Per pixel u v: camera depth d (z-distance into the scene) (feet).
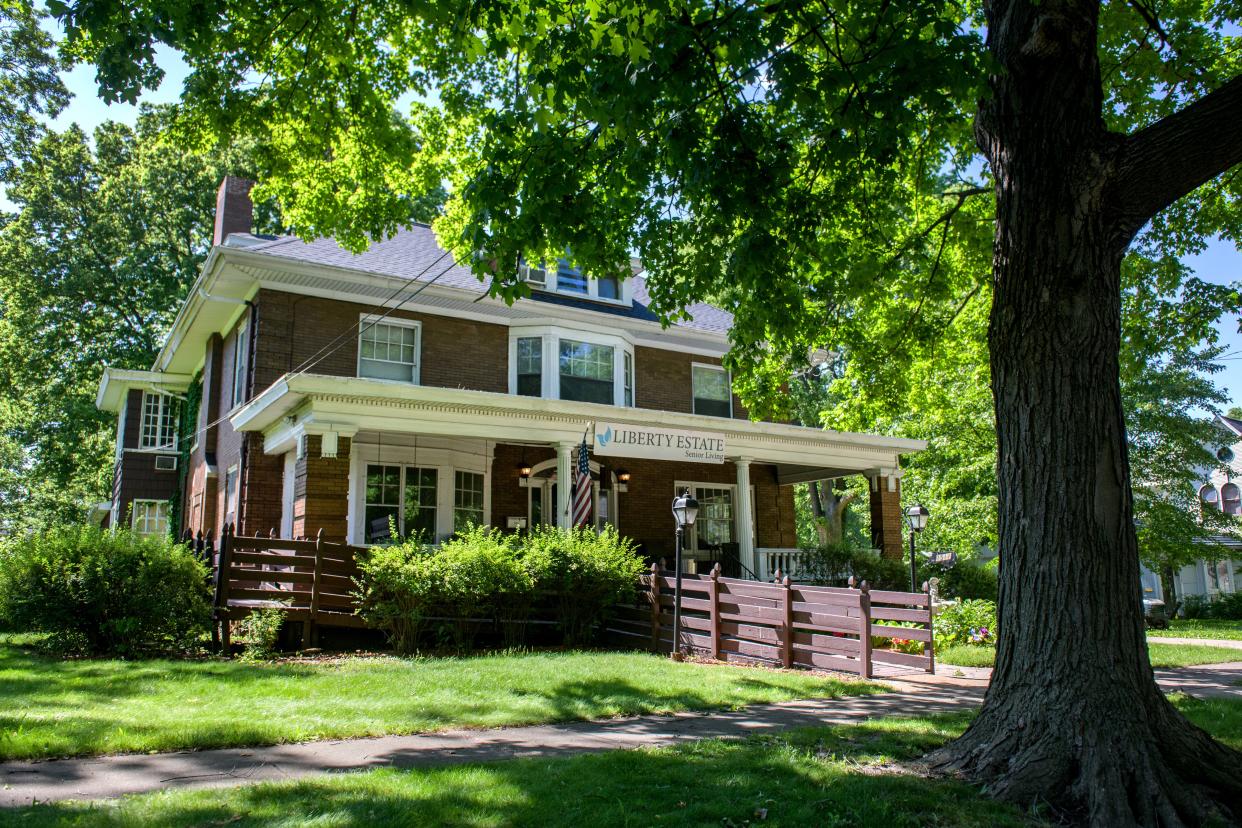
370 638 40.45
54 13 21.08
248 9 27.78
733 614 38.40
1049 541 16.80
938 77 17.70
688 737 21.25
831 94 19.99
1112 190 17.07
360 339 53.83
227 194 68.49
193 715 22.03
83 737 18.83
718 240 29.89
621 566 44.01
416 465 53.62
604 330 61.93
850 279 35.22
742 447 58.65
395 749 19.49
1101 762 15.20
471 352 57.47
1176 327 39.83
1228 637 58.70
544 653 38.37
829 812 14.05
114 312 104.58
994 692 17.46
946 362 49.21
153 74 22.41
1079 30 16.83
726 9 19.54
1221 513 85.56
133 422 79.00
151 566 34.83
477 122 38.06
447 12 21.86
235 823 13.01
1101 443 16.83
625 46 18.70
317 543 38.42
